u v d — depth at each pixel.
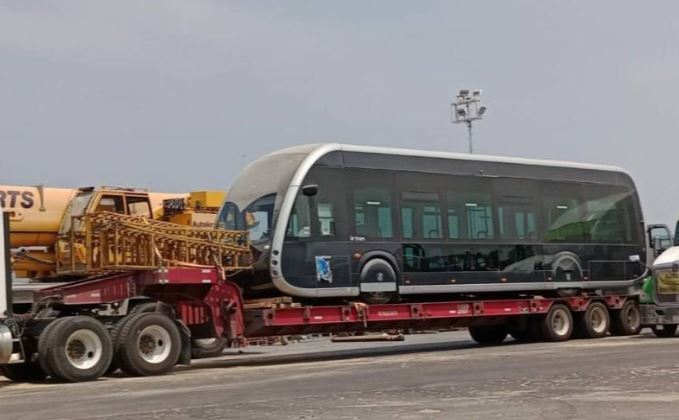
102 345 14.61
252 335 17.03
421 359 16.42
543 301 20.92
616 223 22.70
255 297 17.52
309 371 14.63
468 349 19.31
